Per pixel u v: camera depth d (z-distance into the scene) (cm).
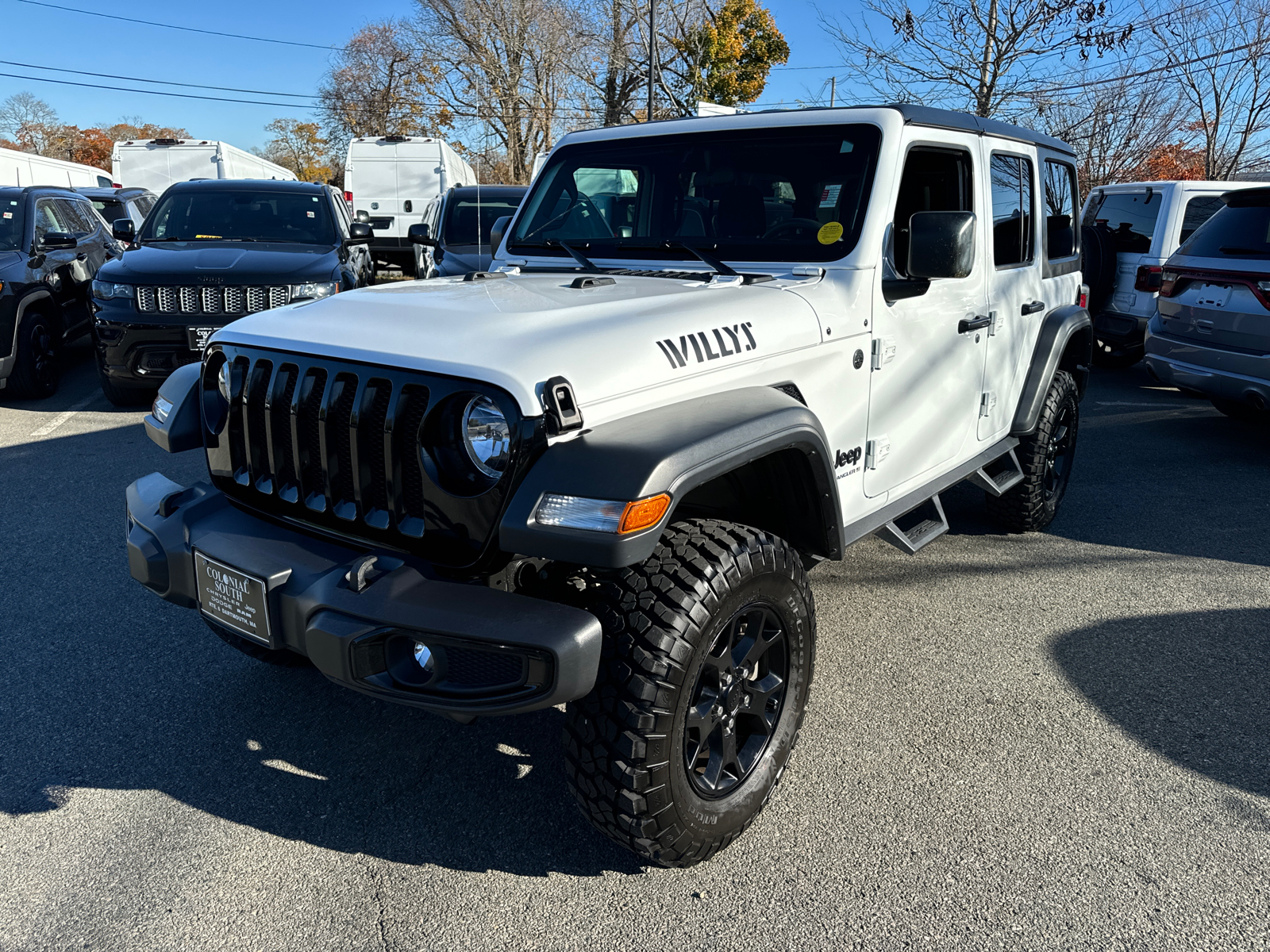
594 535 179
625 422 204
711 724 216
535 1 3575
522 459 190
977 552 448
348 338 221
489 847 235
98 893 218
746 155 313
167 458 588
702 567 203
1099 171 1922
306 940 204
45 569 411
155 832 240
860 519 306
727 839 223
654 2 2800
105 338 664
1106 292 926
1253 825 241
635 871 226
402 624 186
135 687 313
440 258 923
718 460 197
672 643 196
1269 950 198
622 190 338
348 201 1828
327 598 196
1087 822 243
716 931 206
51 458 587
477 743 282
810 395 266
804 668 245
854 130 299
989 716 297
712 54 3456
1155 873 223
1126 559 439
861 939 203
